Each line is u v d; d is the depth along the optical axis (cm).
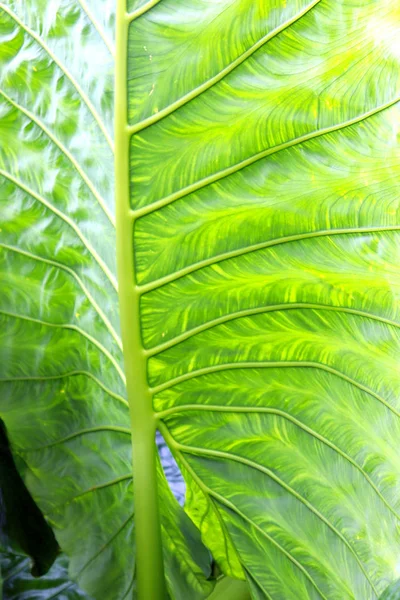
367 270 92
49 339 99
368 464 96
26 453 100
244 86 89
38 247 97
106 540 100
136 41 89
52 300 98
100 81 90
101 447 100
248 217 92
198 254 93
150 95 89
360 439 96
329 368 96
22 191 96
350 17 87
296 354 96
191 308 94
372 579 95
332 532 96
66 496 100
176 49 89
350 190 91
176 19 88
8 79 94
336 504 96
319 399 96
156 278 93
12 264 98
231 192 91
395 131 89
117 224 92
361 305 94
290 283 94
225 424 97
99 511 100
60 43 92
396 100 88
